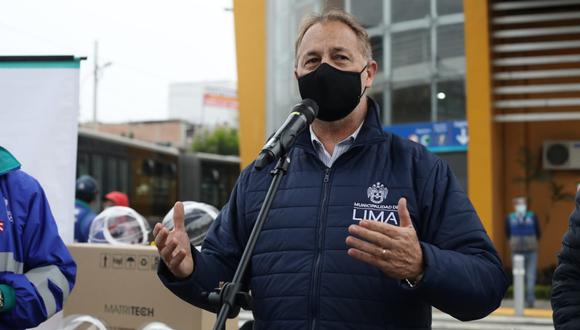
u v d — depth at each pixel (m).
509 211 16.50
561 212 16.16
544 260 16.17
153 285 3.59
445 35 15.12
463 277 2.35
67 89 3.88
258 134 15.28
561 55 15.92
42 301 2.83
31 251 2.90
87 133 15.88
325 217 2.58
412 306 2.53
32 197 2.94
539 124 16.48
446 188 2.62
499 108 15.96
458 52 15.02
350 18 2.71
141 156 18.00
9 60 3.91
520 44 15.70
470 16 14.80
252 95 15.34
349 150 2.65
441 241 2.55
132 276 3.64
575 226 2.69
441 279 2.30
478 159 14.79
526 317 11.68
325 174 2.66
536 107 16.27
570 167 15.93
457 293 2.34
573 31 15.23
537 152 16.44
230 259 2.78
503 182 16.55
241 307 2.31
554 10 15.75
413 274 2.29
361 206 2.57
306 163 2.70
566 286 2.71
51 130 3.88
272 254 2.61
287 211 2.64
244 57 15.41
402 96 15.34
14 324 2.80
